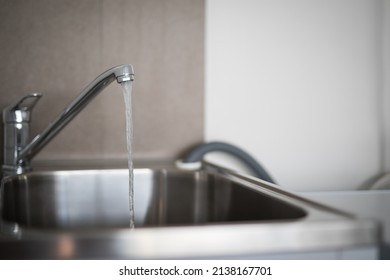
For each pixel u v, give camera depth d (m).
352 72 1.41
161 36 1.23
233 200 0.86
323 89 1.39
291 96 1.37
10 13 1.11
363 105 1.43
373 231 0.50
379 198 0.71
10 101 1.13
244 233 0.47
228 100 1.31
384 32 1.43
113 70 0.73
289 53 1.36
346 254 0.51
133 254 0.45
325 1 1.38
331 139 1.41
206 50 1.29
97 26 1.18
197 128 1.27
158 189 1.03
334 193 0.77
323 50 1.39
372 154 1.44
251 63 1.33
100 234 0.45
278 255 0.49
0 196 0.70
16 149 0.94
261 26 1.33
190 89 1.26
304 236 0.48
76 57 1.17
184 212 1.01
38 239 0.44
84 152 1.19
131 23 1.20
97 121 1.19
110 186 1.01
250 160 1.26
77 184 0.98
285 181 1.37
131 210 0.87
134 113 1.22
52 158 1.17
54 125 0.83
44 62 1.15
